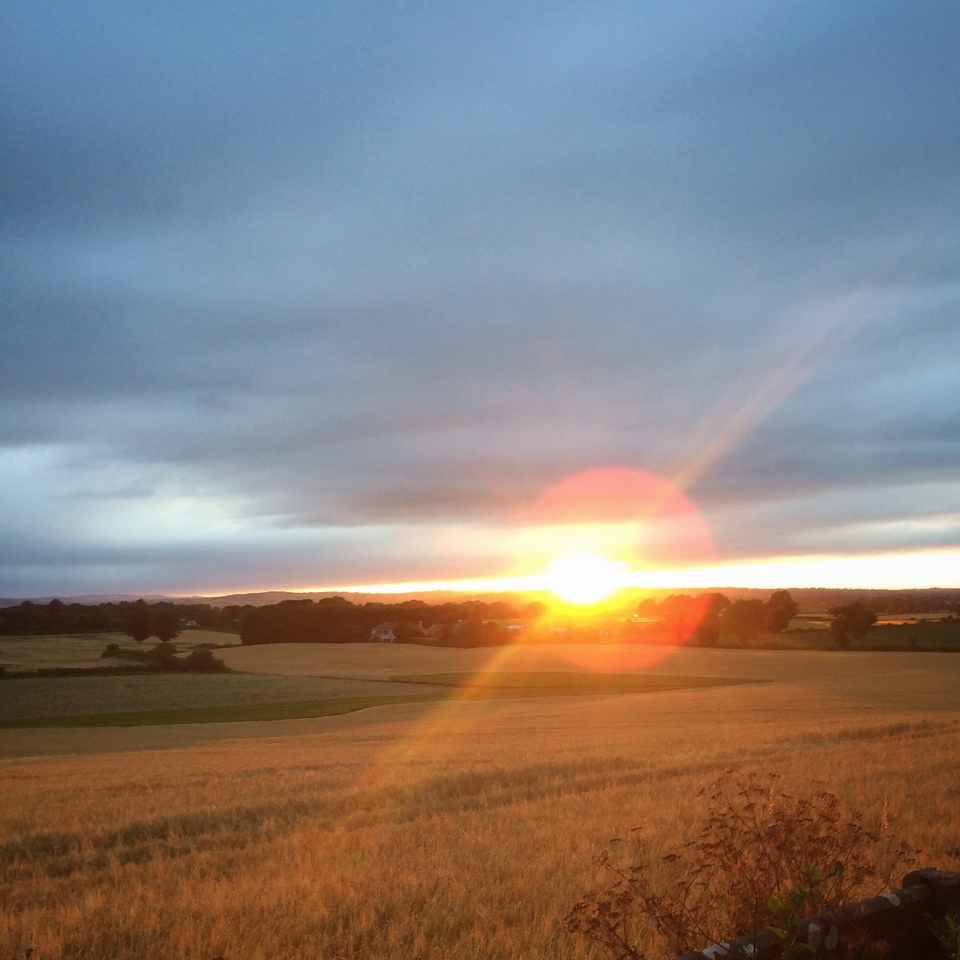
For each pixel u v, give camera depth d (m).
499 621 154.25
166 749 39.41
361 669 95.25
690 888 6.96
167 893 8.95
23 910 8.83
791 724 34.38
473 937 6.39
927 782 13.62
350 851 10.45
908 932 4.81
